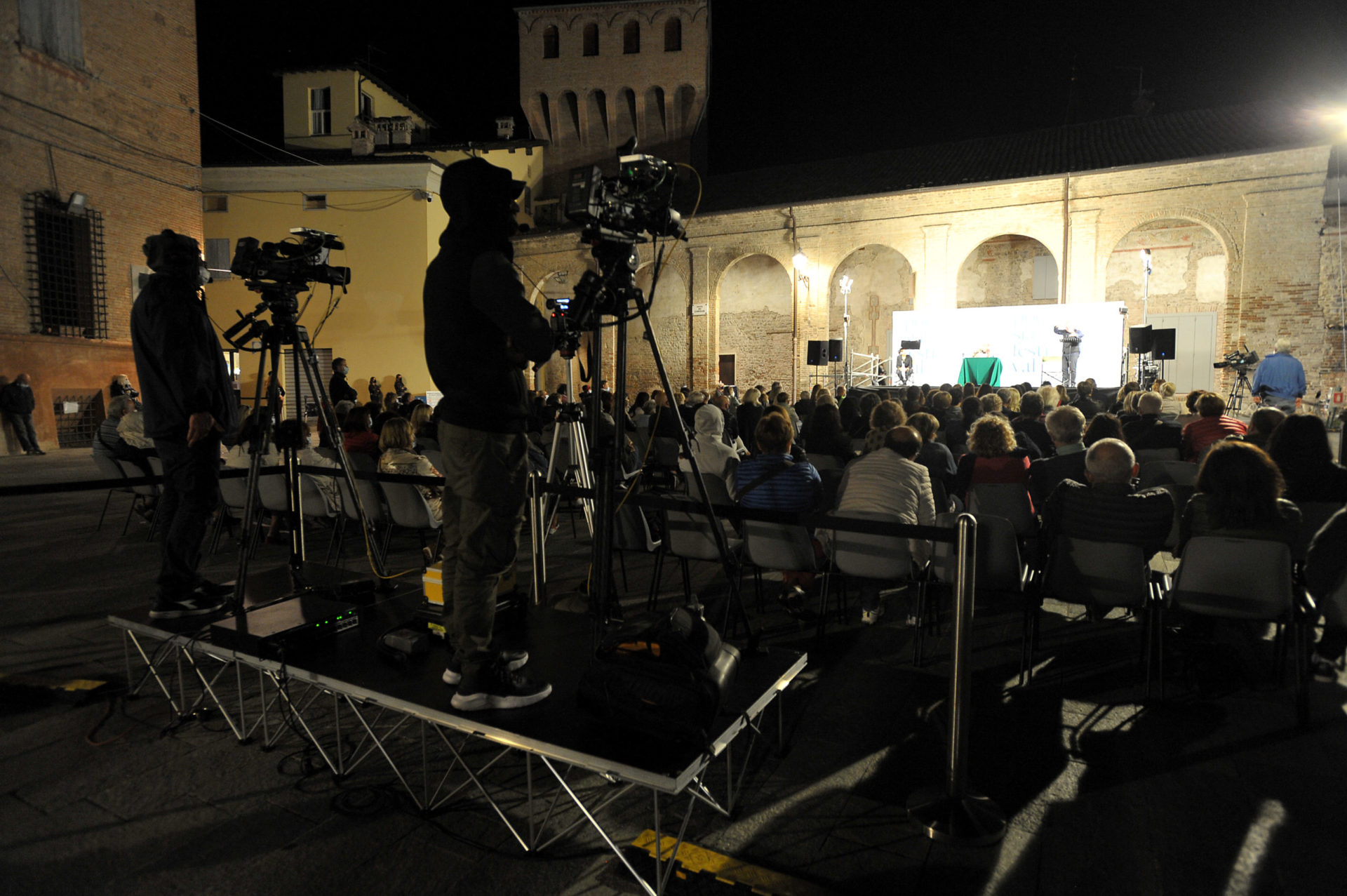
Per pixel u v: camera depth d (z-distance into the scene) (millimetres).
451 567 2354
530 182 25656
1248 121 16547
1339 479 3660
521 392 2230
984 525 3574
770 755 2783
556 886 2055
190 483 3109
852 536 3734
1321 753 2758
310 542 6543
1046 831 2307
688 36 25484
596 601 2500
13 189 12859
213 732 2939
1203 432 5586
